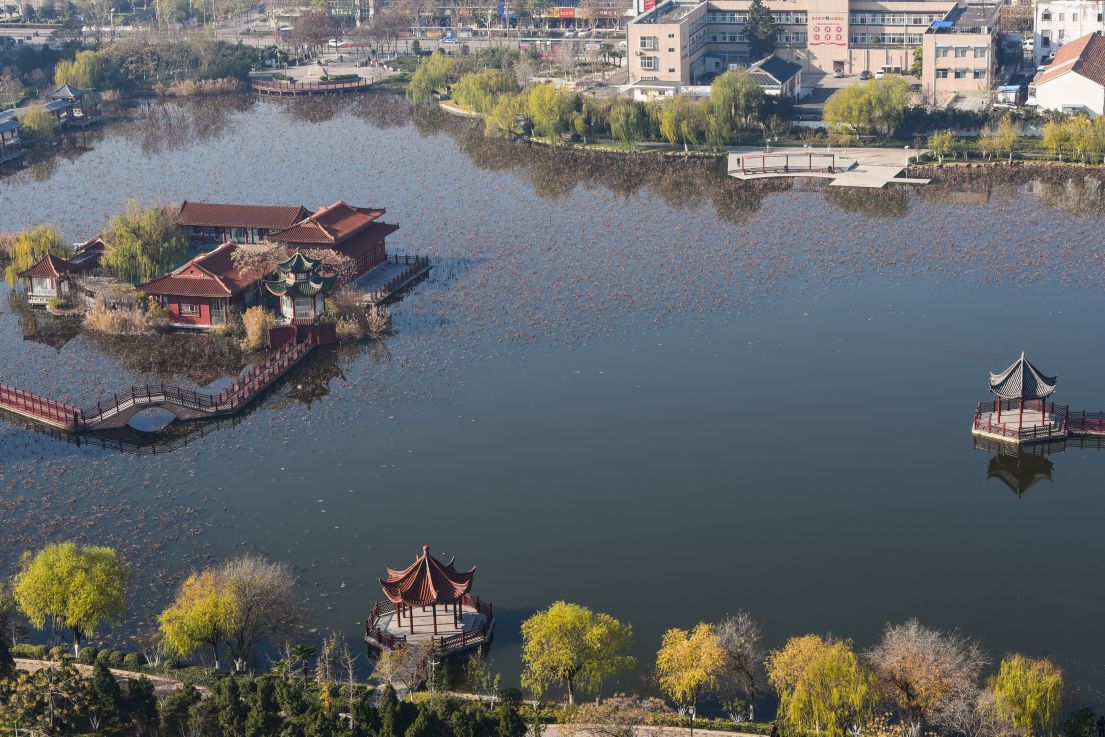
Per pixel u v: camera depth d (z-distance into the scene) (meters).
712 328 183.50
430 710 102.69
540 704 108.81
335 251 198.75
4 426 161.75
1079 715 101.56
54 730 104.50
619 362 174.38
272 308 191.38
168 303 188.62
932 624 121.06
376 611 121.88
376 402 165.00
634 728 103.12
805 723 103.56
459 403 164.38
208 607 113.25
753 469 147.62
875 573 128.75
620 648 115.44
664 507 140.50
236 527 138.50
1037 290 192.25
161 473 149.75
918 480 145.00
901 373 169.12
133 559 132.62
